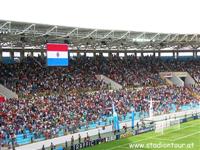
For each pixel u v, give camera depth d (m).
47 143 45.97
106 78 73.94
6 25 49.31
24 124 46.56
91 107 58.00
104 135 51.44
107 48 84.56
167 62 94.50
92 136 51.03
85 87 67.62
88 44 72.50
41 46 72.56
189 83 90.12
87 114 55.19
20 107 50.56
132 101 66.19
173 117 64.69
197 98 79.38
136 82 78.06
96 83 70.50
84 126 52.06
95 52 85.81
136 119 60.69
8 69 64.38
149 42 76.06
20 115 48.22
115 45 78.12
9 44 66.75
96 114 56.41
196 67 94.94
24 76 63.62
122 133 51.50
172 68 91.50
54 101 56.12
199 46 91.50
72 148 42.88
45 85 62.94
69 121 51.22
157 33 69.50
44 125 47.88
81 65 76.81
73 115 53.44
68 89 64.69
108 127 54.19
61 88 64.06
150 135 52.94
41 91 60.75
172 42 80.25
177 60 97.50
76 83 67.75
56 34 56.47
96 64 79.81
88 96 62.56
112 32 63.41
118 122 53.34
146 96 70.88
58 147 44.41
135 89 74.12
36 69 67.94
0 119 45.97
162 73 86.06
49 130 47.41
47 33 54.75
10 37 56.66
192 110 72.31
